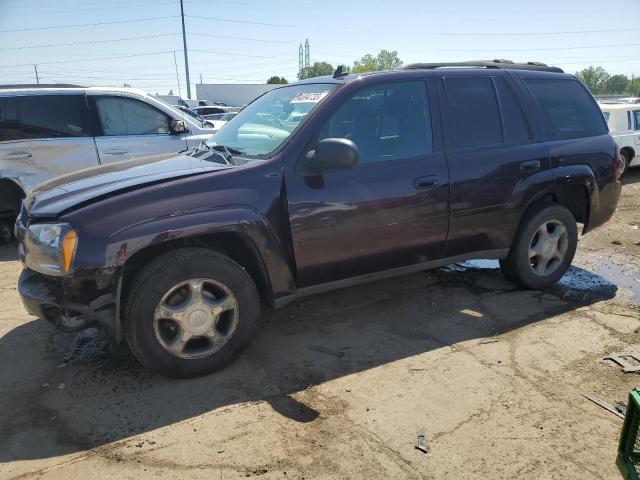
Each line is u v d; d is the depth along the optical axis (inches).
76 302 116.3
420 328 155.3
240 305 130.3
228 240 132.5
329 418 112.5
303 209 133.0
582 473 96.1
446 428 108.9
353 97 143.7
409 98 152.0
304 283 139.6
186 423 111.1
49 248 115.6
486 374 129.3
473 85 163.8
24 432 108.6
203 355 128.1
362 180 140.3
